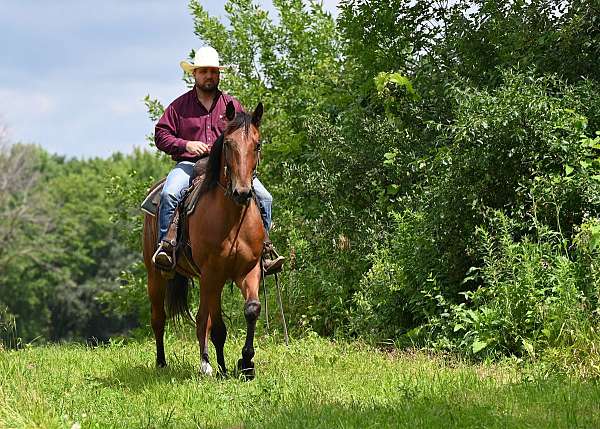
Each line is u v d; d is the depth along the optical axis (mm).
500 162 11234
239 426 6719
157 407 7664
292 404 7367
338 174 14836
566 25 12688
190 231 8953
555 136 10992
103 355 11703
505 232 10523
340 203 14836
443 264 11797
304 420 6672
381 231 13898
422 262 11945
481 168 11172
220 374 8930
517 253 10555
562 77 12555
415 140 14414
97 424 6816
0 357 10953
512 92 11141
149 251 10203
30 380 8992
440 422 6449
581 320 9398
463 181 11461
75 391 8453
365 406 7184
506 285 10172
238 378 8617
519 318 10062
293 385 8320
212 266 8766
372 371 9344
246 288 8805
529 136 10977
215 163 8750
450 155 11539
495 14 13984
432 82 14500
